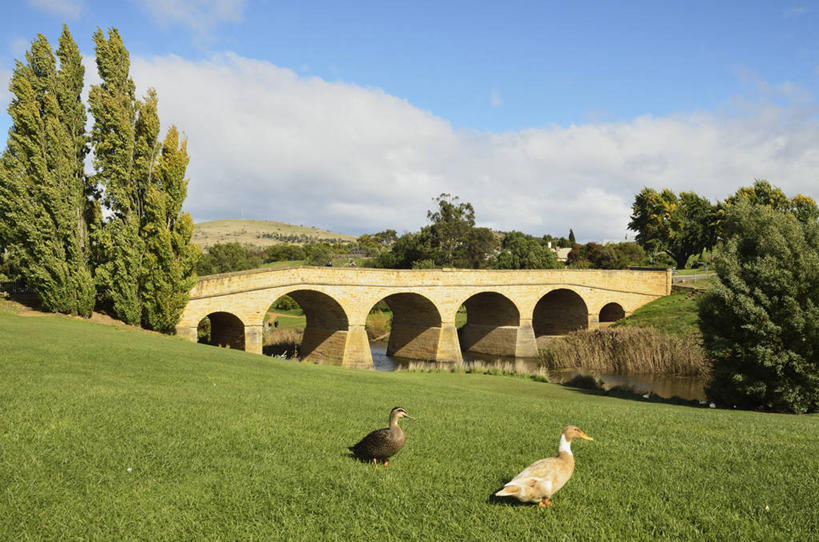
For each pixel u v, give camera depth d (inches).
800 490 327.6
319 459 369.7
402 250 4190.5
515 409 674.8
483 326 2696.9
